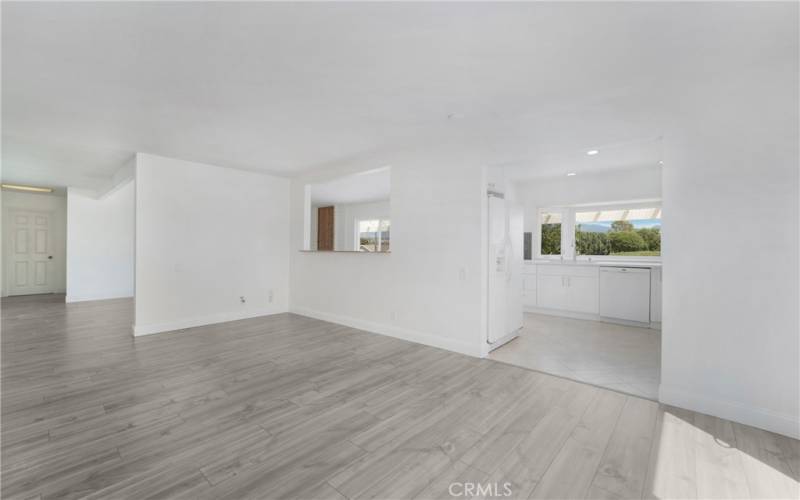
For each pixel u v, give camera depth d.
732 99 2.28
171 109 2.95
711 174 2.35
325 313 5.32
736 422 2.27
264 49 2.06
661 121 2.52
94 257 7.25
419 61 2.20
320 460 1.87
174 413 2.38
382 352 3.75
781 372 2.15
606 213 5.99
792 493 1.62
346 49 2.06
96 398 2.59
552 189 6.09
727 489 1.65
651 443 2.04
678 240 2.47
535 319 5.48
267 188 5.71
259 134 3.62
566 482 1.70
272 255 5.79
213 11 1.71
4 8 1.66
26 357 3.52
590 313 5.39
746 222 2.25
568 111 2.92
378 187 7.19
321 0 1.62
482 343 3.60
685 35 1.91
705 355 2.39
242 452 1.94
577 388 2.82
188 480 1.70
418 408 2.47
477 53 2.11
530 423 2.27
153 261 4.49
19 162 4.82
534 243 6.38
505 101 2.80
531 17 1.75
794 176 2.11
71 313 5.75
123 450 1.94
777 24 1.79
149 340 4.16
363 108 2.94
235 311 5.33
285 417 2.34
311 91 2.62
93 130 3.48
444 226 3.85
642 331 4.71
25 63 2.20
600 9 1.69
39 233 7.86
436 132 3.54
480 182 3.56
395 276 4.34
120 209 7.58
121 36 1.92
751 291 2.24
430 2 1.64
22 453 1.90
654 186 5.00
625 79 2.44
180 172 4.72
